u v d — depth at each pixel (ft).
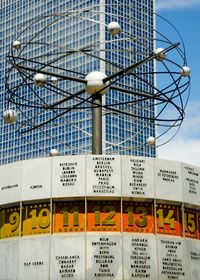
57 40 469.57
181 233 88.12
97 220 84.74
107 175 85.81
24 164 88.48
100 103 97.76
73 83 430.61
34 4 502.79
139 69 394.93
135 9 392.06
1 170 90.74
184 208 89.71
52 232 84.99
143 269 83.51
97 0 450.30
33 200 86.58
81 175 85.71
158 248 85.15
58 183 85.92
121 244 83.61
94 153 96.07
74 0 470.39
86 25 453.99
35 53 475.72
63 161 86.69
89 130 432.66
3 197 89.40
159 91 97.60
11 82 476.95
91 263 82.53
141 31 383.65
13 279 85.20
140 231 85.51
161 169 88.53
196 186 91.56
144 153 433.48
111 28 92.53
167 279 84.69
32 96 453.58
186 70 94.79
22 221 87.04
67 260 83.05
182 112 97.25
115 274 82.43
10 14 519.60
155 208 86.69
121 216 85.10
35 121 455.63
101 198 85.40
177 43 93.04
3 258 87.10
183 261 86.63
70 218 85.15
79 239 83.51
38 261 84.02
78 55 448.24
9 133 493.36
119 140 429.38
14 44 99.50
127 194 85.61
